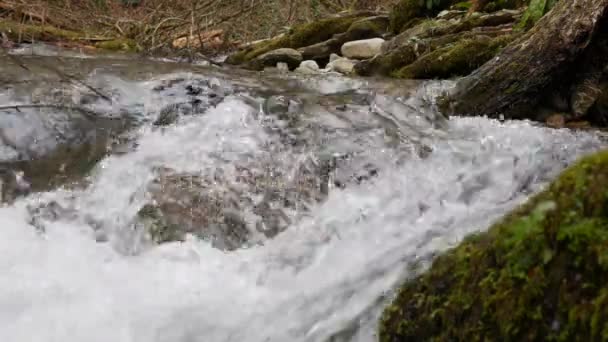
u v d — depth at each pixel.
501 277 1.21
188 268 2.38
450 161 3.02
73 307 2.16
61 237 2.58
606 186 1.13
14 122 3.23
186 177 2.93
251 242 2.60
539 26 3.66
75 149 3.20
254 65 6.14
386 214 2.64
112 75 4.11
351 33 6.42
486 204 2.59
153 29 8.21
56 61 4.47
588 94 3.55
